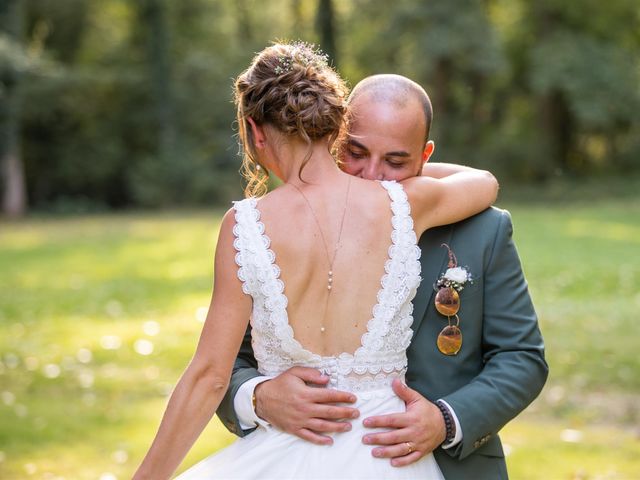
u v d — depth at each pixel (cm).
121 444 505
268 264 192
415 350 216
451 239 220
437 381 215
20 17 2711
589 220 2119
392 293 197
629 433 517
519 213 2364
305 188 198
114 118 3019
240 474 198
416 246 202
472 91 3052
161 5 2916
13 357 744
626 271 1229
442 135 2920
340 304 195
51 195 3000
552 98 3062
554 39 2919
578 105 2833
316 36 2952
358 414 196
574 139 3206
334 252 195
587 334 805
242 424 210
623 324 852
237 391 208
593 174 3138
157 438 194
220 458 207
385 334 197
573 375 655
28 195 2991
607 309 938
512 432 519
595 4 2905
